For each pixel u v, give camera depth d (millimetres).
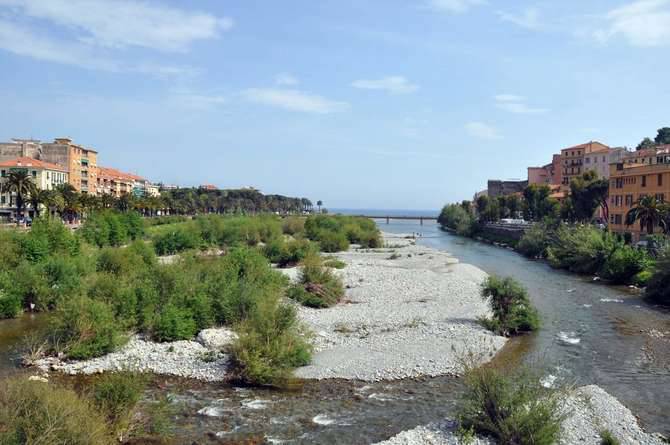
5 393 15047
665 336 33812
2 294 37094
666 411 21250
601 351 30203
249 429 19609
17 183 100500
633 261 57375
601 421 19578
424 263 76188
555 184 166875
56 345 28016
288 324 27656
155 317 32250
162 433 18891
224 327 33312
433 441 18109
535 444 17000
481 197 178250
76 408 15773
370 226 128750
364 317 38000
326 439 18844
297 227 120188
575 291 52094
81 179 156500
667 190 73375
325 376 25500
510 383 19500
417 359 27938
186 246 80438
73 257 52531
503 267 74125
